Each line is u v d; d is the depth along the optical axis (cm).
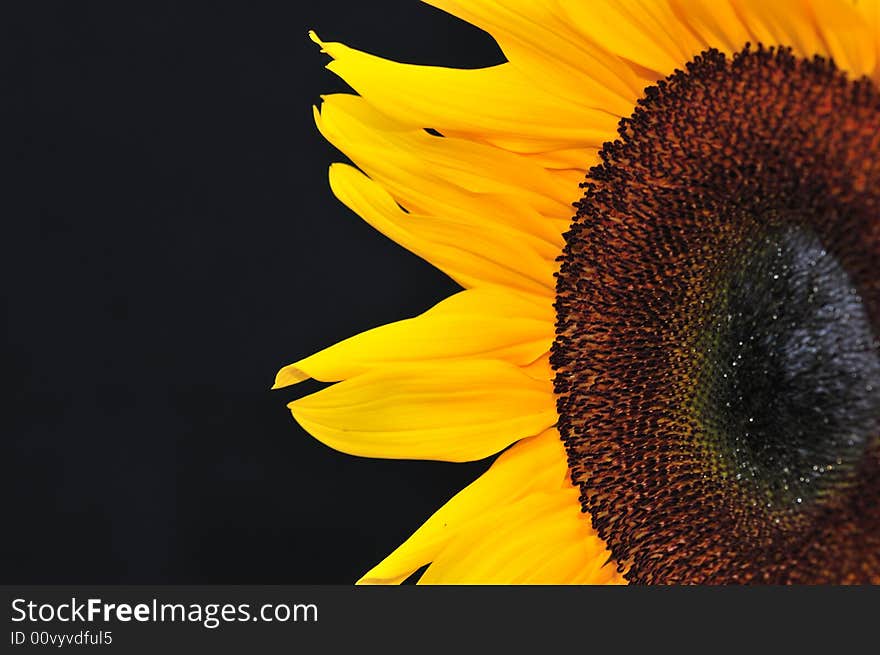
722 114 35
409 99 36
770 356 35
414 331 37
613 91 36
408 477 46
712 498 36
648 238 36
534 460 37
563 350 37
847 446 34
